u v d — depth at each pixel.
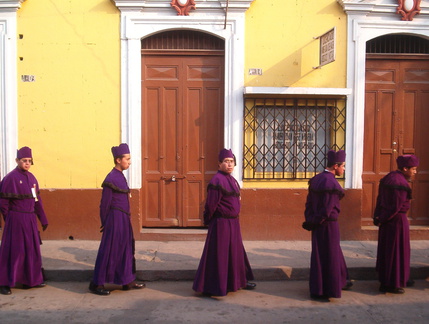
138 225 7.73
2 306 5.46
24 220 5.89
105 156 7.73
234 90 7.72
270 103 7.78
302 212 7.85
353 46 7.80
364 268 6.59
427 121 8.11
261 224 7.83
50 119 7.69
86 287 6.15
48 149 7.71
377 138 8.08
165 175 7.91
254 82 7.77
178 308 5.44
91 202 7.72
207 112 7.90
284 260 6.86
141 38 7.70
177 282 6.37
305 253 7.20
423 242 7.86
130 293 5.93
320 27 7.79
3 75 7.62
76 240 7.75
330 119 7.88
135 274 6.10
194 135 7.91
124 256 5.86
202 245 7.56
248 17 7.74
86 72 7.68
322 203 5.61
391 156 8.11
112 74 7.69
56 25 7.64
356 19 7.77
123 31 7.64
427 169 8.16
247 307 5.48
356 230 7.91
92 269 6.40
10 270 5.80
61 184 7.75
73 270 6.37
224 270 5.68
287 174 7.89
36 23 7.63
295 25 7.78
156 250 7.26
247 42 7.75
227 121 7.75
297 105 7.80
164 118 7.88
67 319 5.10
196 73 7.88
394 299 5.80
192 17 7.64
